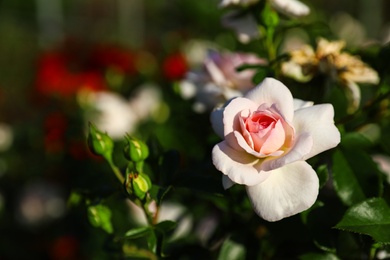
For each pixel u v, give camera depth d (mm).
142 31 3416
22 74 3330
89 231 1276
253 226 629
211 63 685
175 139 901
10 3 4277
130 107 1282
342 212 587
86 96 1265
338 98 627
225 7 673
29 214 1419
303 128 531
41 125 1474
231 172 519
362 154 591
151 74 1408
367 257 606
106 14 4523
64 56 1567
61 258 1337
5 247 1416
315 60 640
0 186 1586
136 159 593
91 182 694
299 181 519
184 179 600
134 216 1004
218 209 783
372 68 632
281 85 541
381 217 527
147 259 751
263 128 525
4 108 2801
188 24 2037
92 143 615
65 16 4312
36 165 1518
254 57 700
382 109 643
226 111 531
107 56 1403
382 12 2559
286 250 617
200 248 670
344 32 1832
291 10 657
